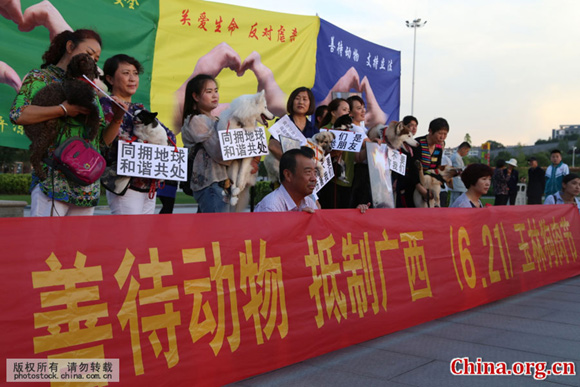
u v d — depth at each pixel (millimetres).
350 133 5922
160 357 2898
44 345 2502
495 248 5836
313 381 3324
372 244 4379
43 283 2529
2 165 19922
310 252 3832
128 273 2828
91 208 3896
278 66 6980
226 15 6395
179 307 3018
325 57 7656
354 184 6746
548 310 5355
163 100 5871
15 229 2473
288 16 7059
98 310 2697
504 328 4660
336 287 3986
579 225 7672
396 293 4512
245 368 3297
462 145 11734
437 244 5047
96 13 5320
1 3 4711
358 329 4113
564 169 12695
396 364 3668
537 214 6738
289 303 3627
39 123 3492
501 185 13875
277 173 6047
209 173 5383
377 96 8758
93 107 3588
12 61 4805
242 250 3383
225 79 6457
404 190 7262
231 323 3258
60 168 3518
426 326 4699
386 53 8906
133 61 4574
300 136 5695
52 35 5027
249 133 5293
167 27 5898
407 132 6684
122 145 4242
